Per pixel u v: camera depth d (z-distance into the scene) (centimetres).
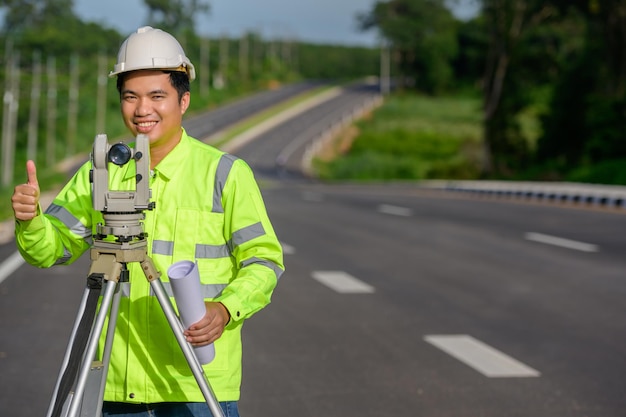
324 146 9612
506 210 2219
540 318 896
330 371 680
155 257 290
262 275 284
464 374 677
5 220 2134
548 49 6562
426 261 1321
